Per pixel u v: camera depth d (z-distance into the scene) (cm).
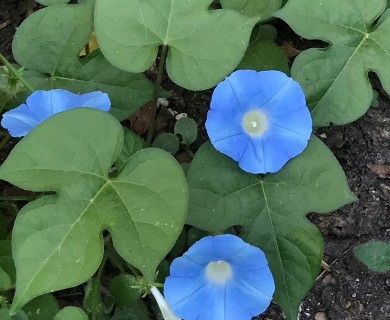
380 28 33
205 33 32
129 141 34
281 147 32
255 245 32
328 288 37
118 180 29
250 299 30
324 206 32
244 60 37
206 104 40
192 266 30
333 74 33
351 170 38
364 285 37
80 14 34
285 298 32
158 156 29
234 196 32
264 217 32
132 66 32
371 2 33
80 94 34
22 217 28
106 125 28
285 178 33
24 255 28
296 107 32
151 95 36
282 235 32
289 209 32
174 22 32
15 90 35
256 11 35
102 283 37
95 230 28
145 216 28
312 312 37
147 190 28
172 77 32
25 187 27
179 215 28
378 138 39
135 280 33
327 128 39
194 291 30
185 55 32
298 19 33
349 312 37
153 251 28
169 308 31
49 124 27
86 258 28
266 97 32
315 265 32
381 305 37
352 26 33
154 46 32
